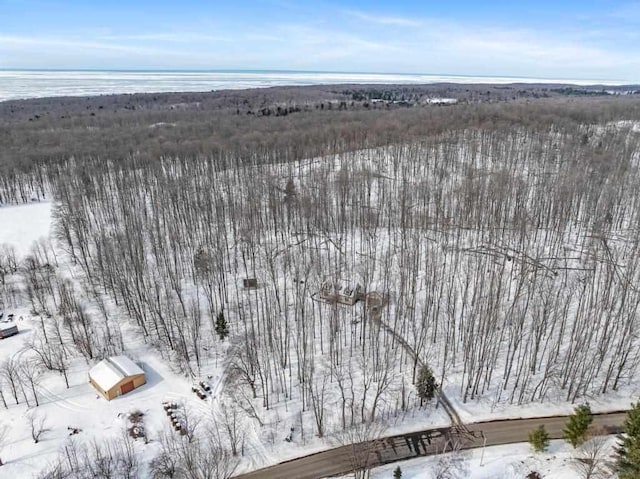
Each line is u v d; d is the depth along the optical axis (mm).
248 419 58688
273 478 50719
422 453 52750
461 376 64562
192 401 62094
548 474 49125
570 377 62438
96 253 97312
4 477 51344
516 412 58312
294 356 69188
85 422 58656
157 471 50500
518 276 80188
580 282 78312
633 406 47312
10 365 64438
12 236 111188
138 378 64312
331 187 122375
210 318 77438
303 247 92250
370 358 68125
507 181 112625
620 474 45750
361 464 50625
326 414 58938
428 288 77000
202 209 108750
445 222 102688
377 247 98562
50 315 79250
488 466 50594
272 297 79875
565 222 98625
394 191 121750
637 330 67312
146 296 80062
